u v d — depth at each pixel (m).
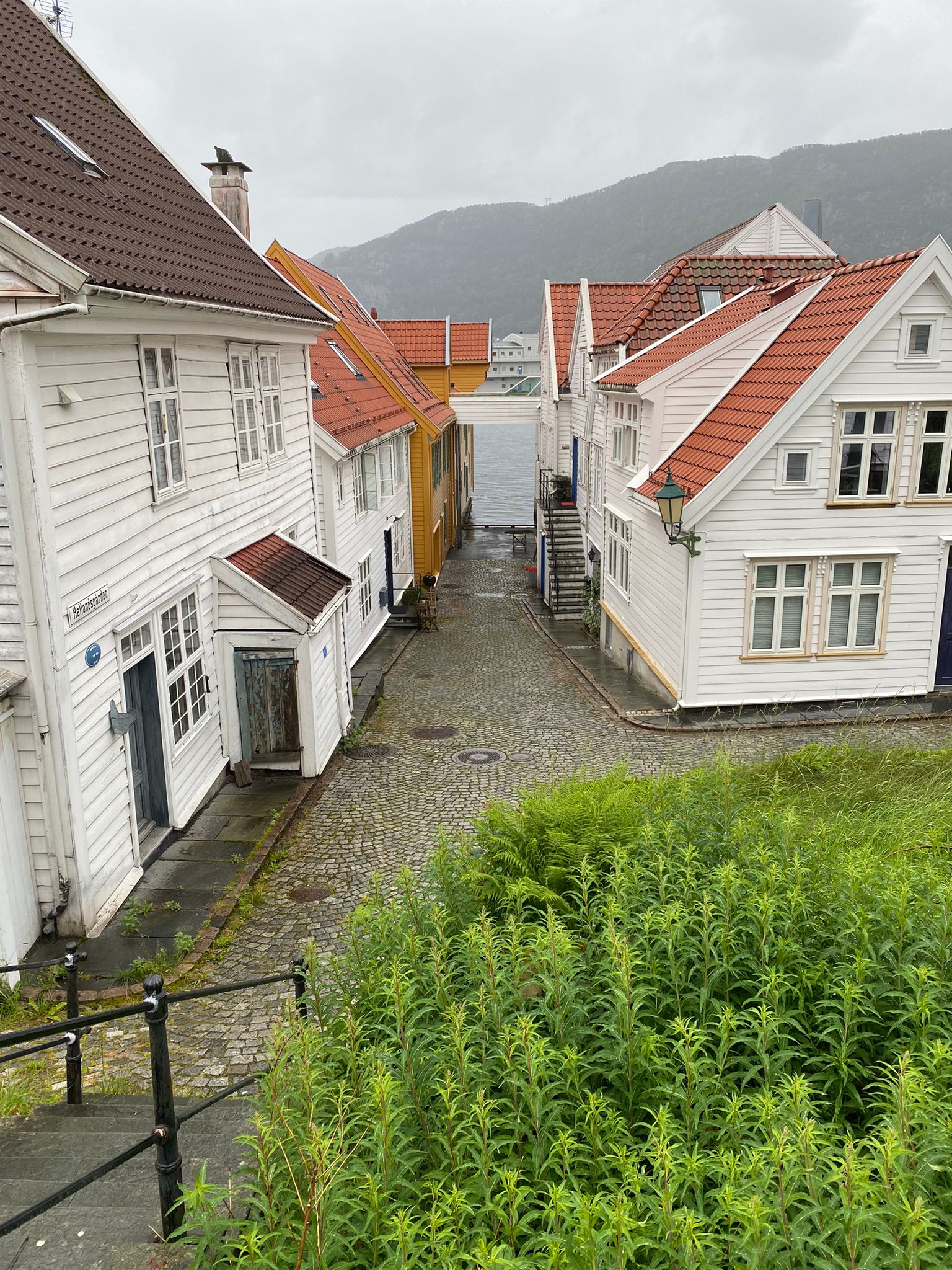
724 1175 3.59
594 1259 3.03
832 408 14.80
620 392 19.45
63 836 8.59
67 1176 4.77
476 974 4.89
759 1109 3.80
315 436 17.94
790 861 6.21
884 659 16.19
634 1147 3.89
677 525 15.09
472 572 34.34
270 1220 3.34
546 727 16.34
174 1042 7.34
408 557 29.20
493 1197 3.63
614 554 21.88
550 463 32.72
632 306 25.70
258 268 15.49
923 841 8.08
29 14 14.05
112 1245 4.05
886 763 12.00
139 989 8.16
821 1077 4.58
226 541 12.88
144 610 10.05
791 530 15.39
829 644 16.12
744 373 17.06
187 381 11.34
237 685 13.02
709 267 22.05
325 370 22.20
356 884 10.38
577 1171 3.89
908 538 15.59
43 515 7.93
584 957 5.28
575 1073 4.22
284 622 12.62
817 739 14.88
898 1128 3.66
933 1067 4.08
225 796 12.66
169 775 11.00
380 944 5.69
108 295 8.16
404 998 4.51
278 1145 3.66
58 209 9.23
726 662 15.99
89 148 12.32
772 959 5.14
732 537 15.34
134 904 9.53
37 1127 5.66
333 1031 5.04
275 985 8.28
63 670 8.31
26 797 8.48
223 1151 4.99
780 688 16.17
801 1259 3.17
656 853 6.41
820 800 10.61
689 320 21.28
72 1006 6.59
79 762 8.66
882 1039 4.83
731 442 15.52
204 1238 3.34
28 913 8.57
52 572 8.09
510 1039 4.29
